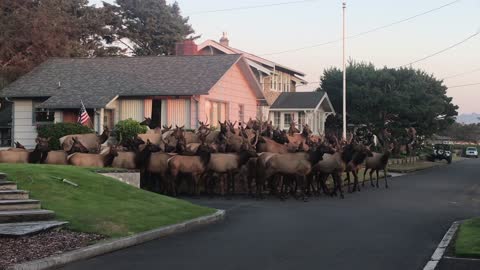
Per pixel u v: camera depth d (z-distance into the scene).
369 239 12.09
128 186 16.33
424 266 9.52
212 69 31.14
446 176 34.44
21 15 39.28
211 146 21.64
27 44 39.44
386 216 15.86
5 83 38.03
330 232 12.98
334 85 52.88
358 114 50.41
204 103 29.56
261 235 12.55
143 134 25.33
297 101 45.47
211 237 12.29
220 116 31.55
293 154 20.14
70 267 9.44
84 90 30.09
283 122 45.72
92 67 33.09
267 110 44.19
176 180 21.22
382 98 49.56
